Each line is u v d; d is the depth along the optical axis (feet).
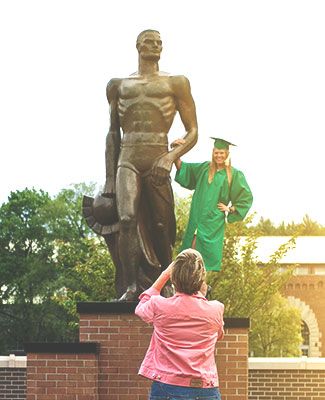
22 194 246.27
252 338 160.04
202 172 52.75
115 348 49.83
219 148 52.34
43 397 48.47
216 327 26.40
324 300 273.95
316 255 276.82
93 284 119.44
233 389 49.06
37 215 242.17
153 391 26.03
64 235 241.35
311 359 88.22
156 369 26.03
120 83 51.90
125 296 50.70
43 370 48.67
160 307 26.30
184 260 26.61
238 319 49.29
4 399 86.48
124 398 49.49
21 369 86.84
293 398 87.71
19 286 235.61
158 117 51.19
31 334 232.12
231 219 52.39
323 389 87.45
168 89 51.39
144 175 51.21
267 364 87.97
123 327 49.90
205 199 52.19
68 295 135.85
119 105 51.75
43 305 230.89
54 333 230.48
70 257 154.81
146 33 51.88
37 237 241.35
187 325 26.12
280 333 186.09
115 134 52.47
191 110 51.85
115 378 49.65
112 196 52.26
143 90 51.34
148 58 51.72
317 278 274.77
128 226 50.67
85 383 48.44
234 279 117.80
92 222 53.42
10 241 241.55
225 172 52.47
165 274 27.61
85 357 48.52
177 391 25.70
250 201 52.42
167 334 26.13
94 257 119.85
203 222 52.11
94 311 50.14
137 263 51.21
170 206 51.70
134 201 50.75
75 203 246.47
